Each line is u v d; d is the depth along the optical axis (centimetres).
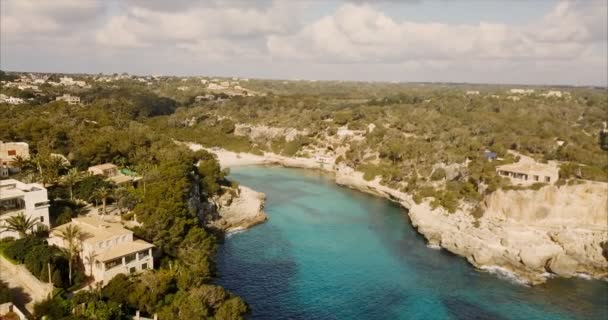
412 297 9919
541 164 16362
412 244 13062
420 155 19950
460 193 15575
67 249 8381
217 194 15738
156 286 7731
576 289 10481
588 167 15338
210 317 7431
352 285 10375
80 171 13700
